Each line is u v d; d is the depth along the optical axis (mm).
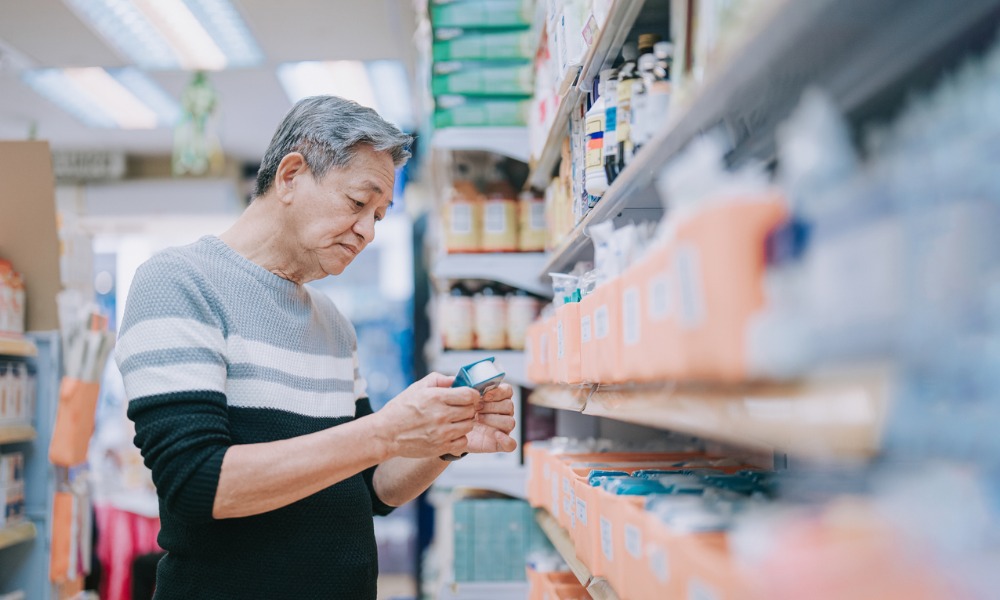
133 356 1490
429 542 5746
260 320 1658
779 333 641
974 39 752
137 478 5344
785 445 666
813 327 627
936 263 570
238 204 7840
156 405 1449
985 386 543
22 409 3479
